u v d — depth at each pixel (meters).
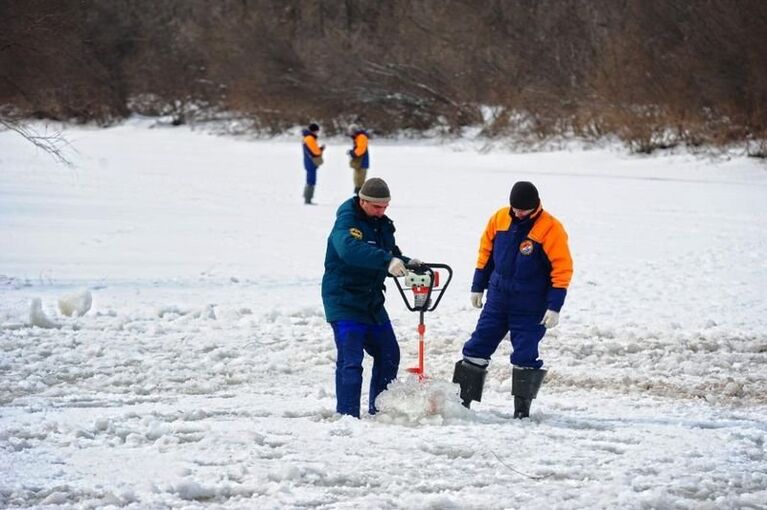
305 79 141.00
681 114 100.94
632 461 18.47
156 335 29.75
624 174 91.88
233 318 32.31
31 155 105.56
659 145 102.00
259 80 143.38
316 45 144.38
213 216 61.12
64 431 19.58
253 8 159.12
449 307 34.47
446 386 21.36
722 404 23.88
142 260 44.50
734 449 19.30
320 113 139.25
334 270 21.39
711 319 32.94
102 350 27.47
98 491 16.34
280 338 29.67
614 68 110.75
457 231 53.75
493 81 128.62
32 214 60.09
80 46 85.94
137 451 18.45
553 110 116.06
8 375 24.81
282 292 37.28
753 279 40.31
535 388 21.55
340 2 155.62
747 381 25.94
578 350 28.77
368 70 137.25
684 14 108.00
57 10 64.06
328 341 29.25
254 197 72.75
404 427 20.53
